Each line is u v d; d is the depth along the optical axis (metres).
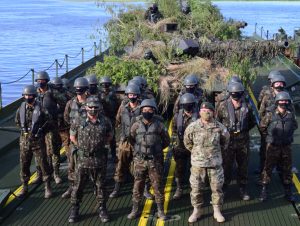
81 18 89.25
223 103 8.24
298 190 8.88
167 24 14.68
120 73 11.66
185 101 8.13
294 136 12.18
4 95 28.27
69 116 8.71
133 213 7.78
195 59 12.52
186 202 8.41
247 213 7.95
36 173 9.78
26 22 80.88
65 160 10.55
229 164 8.34
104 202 7.70
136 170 7.62
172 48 12.88
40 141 8.41
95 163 7.48
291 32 55.78
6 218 7.84
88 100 7.43
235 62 12.15
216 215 7.64
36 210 8.13
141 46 13.27
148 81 11.68
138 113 8.30
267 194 8.73
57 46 49.50
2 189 8.71
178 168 8.44
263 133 8.30
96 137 7.39
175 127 8.41
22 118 8.30
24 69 36.19
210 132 7.36
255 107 13.27
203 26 15.67
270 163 8.28
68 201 8.52
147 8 17.67
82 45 50.03
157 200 7.67
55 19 87.12
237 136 8.19
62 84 9.46
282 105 7.98
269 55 12.98
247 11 103.31
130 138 7.64
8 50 46.69
